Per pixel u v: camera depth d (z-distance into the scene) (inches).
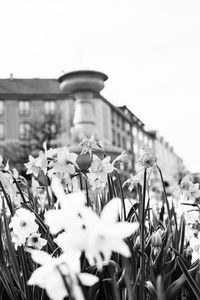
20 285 71.9
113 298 67.8
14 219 70.4
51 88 2236.7
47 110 2231.8
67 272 32.9
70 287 32.5
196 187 90.9
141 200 73.2
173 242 83.4
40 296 70.0
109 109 2177.7
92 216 30.5
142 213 67.9
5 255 82.8
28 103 2242.9
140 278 66.3
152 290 63.2
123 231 29.3
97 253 30.4
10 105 2234.3
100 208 89.2
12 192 84.1
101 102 2084.2
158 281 45.9
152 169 84.1
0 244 74.1
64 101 2191.2
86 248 30.0
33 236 71.2
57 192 32.4
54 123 1614.2
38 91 2228.1
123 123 2458.2
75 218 31.4
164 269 74.6
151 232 89.3
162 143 3257.9
